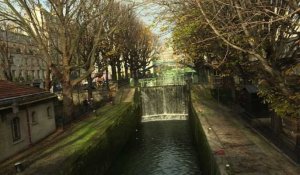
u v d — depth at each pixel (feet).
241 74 74.23
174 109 154.51
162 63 246.06
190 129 122.72
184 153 90.07
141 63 214.28
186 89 151.02
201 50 72.54
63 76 88.94
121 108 112.47
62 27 86.33
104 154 71.87
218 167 45.73
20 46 196.54
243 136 64.18
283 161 47.88
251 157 50.21
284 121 53.42
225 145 57.77
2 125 56.70
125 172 75.92
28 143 65.92
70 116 89.04
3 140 56.70
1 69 117.70
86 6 99.25
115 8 99.96
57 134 77.15
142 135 116.98
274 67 43.98
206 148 63.10
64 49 87.86
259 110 72.54
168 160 84.12
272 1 41.09
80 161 55.77
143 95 156.76
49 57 86.22
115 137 85.56
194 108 105.19
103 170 70.64
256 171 44.16
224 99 115.14
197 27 53.88
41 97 73.20
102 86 164.76
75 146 62.54
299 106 39.75
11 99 60.95
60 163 52.60
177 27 54.80
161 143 102.89
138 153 91.97
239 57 64.03
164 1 46.39
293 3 33.65
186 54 73.20
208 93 135.95
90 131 75.92
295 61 48.29
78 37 88.22
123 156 89.04
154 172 75.46
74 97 144.05
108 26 111.45
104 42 113.29
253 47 40.37
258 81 60.59
